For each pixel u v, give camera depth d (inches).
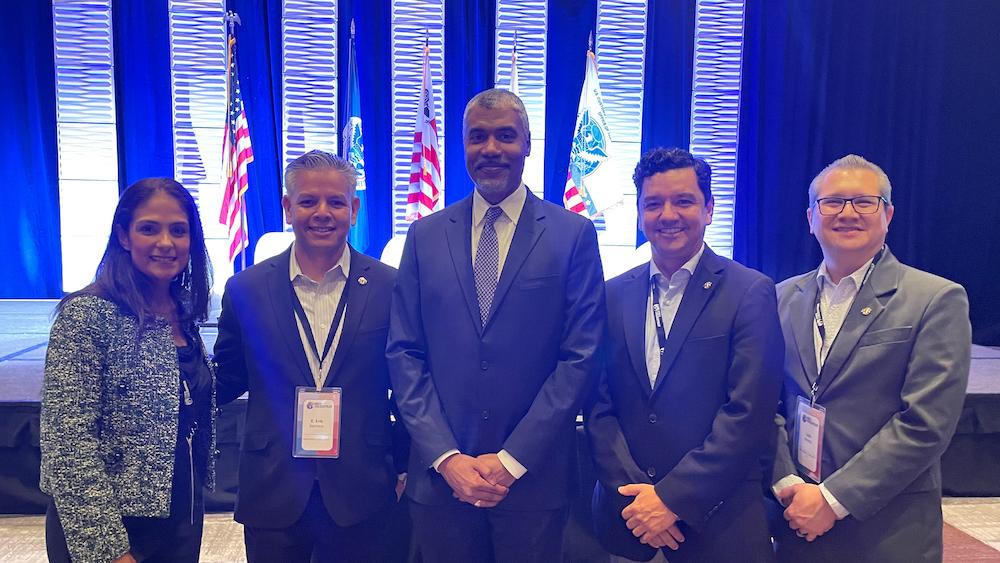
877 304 58.0
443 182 194.7
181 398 52.0
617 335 61.8
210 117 191.5
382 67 191.3
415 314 60.4
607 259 175.9
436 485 57.3
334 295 63.0
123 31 184.1
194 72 189.6
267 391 60.0
